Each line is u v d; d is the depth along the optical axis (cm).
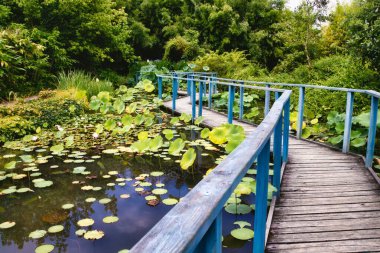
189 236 52
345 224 220
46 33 991
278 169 257
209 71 1371
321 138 510
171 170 357
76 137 495
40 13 1077
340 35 1300
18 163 374
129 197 285
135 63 1462
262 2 1769
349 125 386
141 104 810
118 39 1282
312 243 196
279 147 253
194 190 71
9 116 542
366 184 293
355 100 651
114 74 1351
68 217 249
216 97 863
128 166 369
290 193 273
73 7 1100
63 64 1034
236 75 1291
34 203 273
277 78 1182
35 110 577
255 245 156
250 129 529
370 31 640
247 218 249
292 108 782
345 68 769
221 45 1694
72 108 620
